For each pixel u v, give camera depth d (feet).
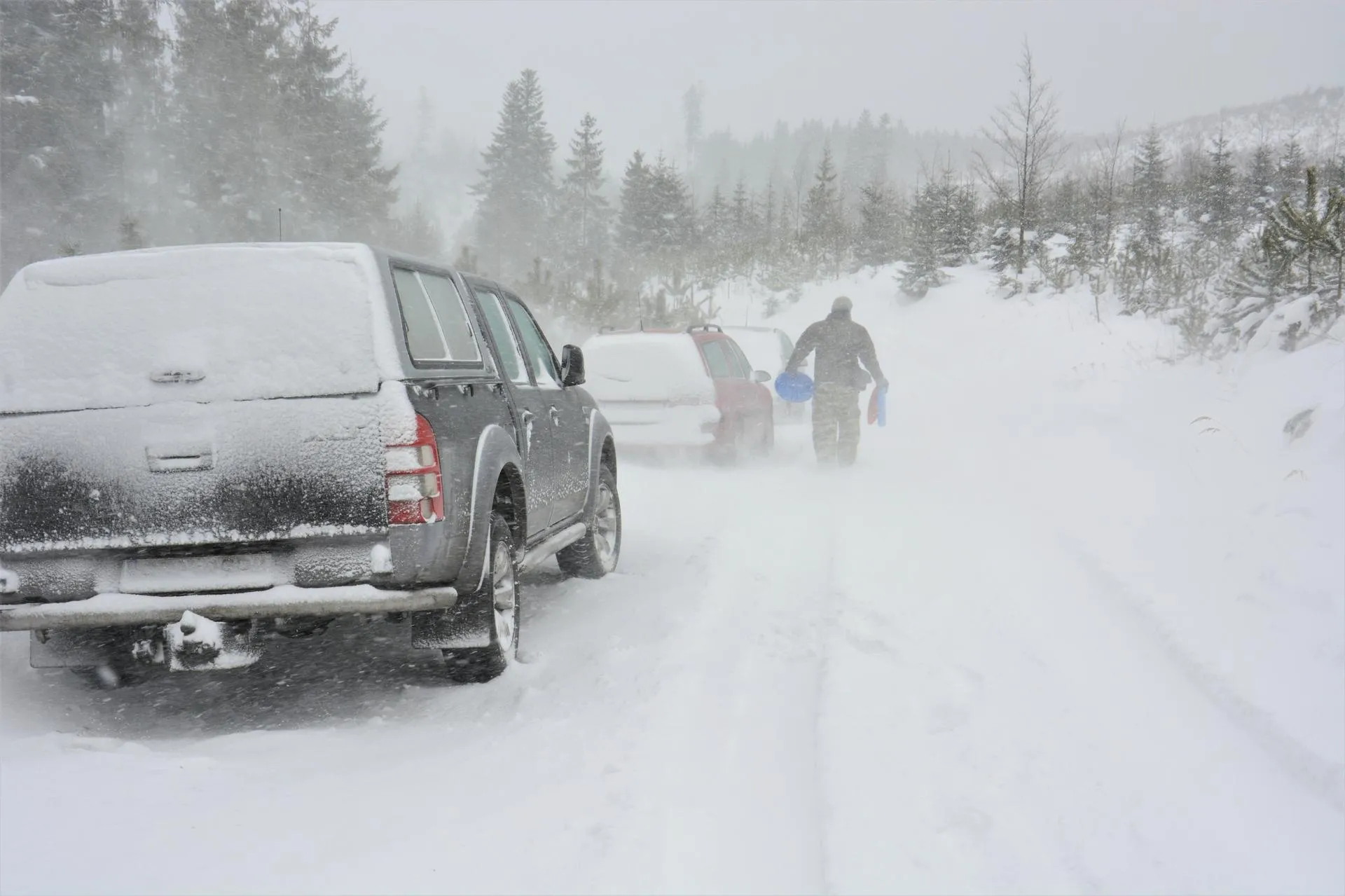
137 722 15.07
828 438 38.65
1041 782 11.69
